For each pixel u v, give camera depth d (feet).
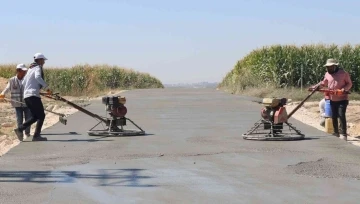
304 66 111.55
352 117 64.75
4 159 35.40
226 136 46.03
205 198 25.21
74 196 25.75
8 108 83.92
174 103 87.45
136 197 25.48
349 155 35.88
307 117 66.28
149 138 45.16
